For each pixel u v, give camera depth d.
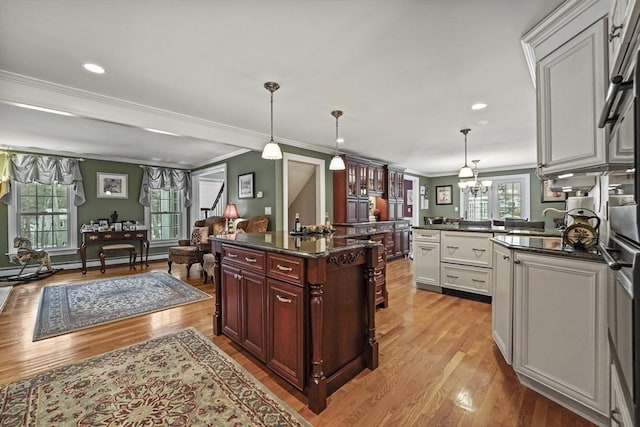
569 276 1.54
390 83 2.56
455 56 2.12
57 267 5.29
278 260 1.83
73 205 5.51
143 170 6.30
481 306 3.29
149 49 2.01
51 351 2.24
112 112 2.96
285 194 4.72
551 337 1.62
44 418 1.50
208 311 3.16
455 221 5.54
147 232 6.07
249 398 1.68
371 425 1.48
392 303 3.39
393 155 6.00
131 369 1.97
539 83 1.83
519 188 7.43
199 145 4.89
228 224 4.71
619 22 1.19
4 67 2.25
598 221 1.75
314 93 2.78
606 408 1.41
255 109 3.22
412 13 1.64
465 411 1.58
